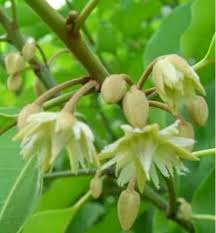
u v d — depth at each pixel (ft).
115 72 0.76
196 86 0.39
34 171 0.44
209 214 0.56
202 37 0.50
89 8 0.42
